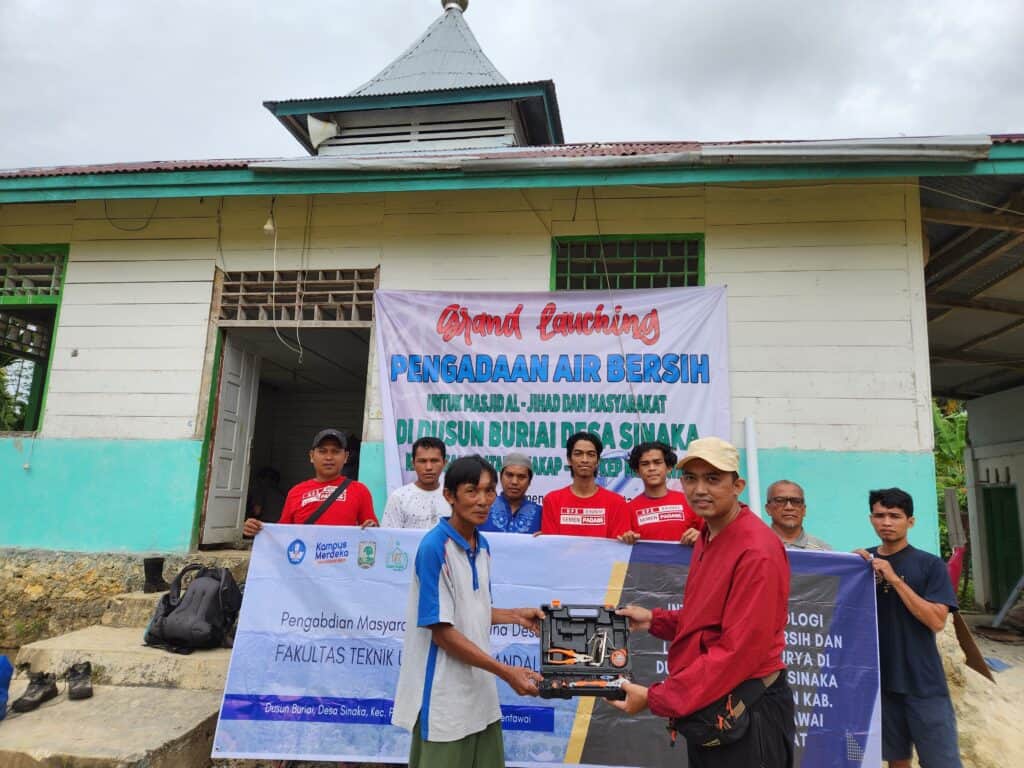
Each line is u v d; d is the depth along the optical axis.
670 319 5.39
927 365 5.18
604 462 5.25
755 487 5.11
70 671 4.10
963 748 4.26
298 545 3.68
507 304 5.59
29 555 5.86
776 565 2.16
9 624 5.70
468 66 10.45
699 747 2.20
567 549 3.51
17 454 6.11
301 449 10.93
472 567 2.63
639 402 5.31
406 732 3.42
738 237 5.58
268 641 3.55
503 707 3.37
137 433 6.05
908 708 3.15
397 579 3.61
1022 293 7.60
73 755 3.26
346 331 6.95
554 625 2.47
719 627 2.19
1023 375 11.17
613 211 5.77
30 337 7.08
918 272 5.32
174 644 4.40
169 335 6.18
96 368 6.21
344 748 3.42
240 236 6.23
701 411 5.25
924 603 3.06
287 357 8.60
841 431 5.20
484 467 2.61
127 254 6.36
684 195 5.70
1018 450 11.66
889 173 4.89
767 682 2.16
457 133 9.14
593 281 5.95
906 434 5.13
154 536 5.84
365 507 4.14
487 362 5.51
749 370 5.38
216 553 5.82
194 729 3.62
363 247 6.05
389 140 9.29
